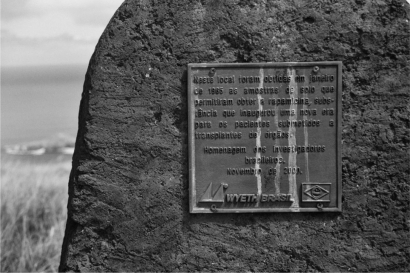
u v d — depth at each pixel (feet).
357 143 6.23
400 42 6.15
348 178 6.26
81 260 6.34
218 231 6.34
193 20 6.17
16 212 9.98
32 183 11.03
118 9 6.21
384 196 6.27
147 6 6.19
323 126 6.18
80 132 6.36
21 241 9.34
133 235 6.32
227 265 6.34
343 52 6.16
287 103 6.18
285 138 6.21
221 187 6.25
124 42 6.18
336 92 6.15
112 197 6.29
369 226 6.29
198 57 6.19
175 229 6.33
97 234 6.33
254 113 6.19
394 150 6.23
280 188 6.25
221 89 6.17
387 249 6.30
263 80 6.16
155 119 6.26
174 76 6.21
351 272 6.31
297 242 6.32
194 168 6.24
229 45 6.20
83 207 6.30
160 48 6.19
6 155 18.66
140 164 6.27
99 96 6.21
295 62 6.14
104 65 6.19
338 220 6.31
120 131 6.24
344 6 6.16
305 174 6.23
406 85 6.18
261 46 6.18
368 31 6.15
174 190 6.30
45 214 10.17
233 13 6.18
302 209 6.26
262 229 6.33
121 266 6.35
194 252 6.34
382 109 6.21
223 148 6.22
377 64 6.17
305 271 6.33
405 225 6.27
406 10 6.14
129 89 6.21
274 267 6.33
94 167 6.27
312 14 6.16
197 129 6.21
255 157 6.23
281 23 6.17
